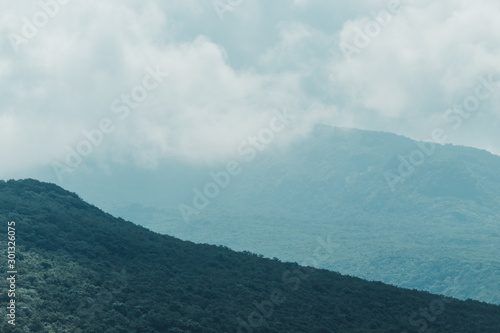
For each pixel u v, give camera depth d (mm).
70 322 109938
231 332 113875
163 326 112625
